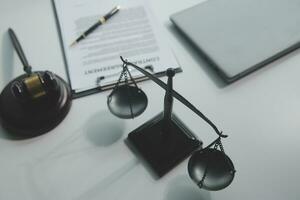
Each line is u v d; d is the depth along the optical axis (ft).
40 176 1.98
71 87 2.31
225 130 2.18
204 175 1.75
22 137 2.12
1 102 2.18
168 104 1.80
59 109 2.16
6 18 2.73
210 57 2.40
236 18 2.60
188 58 2.51
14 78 2.37
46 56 2.51
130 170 2.01
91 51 2.48
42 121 2.11
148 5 2.77
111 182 1.97
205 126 2.19
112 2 2.77
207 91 2.35
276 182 2.00
